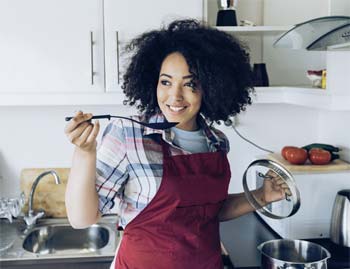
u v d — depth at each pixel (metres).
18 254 1.73
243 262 1.54
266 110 2.15
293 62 2.06
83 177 0.91
